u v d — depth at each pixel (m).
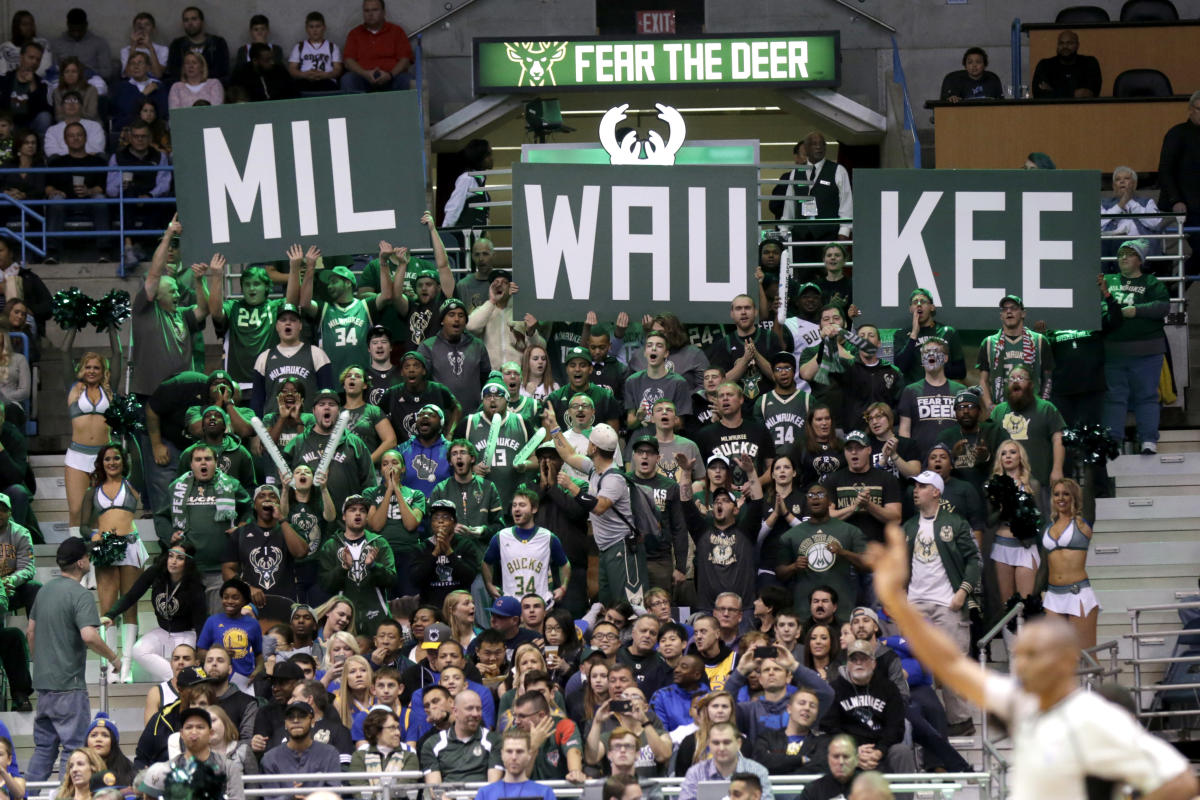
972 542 28.78
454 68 47.97
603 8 48.12
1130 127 42.25
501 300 35.66
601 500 29.94
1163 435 36.19
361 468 31.28
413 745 25.02
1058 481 28.91
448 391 33.31
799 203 40.97
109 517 31.08
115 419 32.06
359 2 48.50
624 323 35.62
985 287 35.81
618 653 26.83
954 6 47.91
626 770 22.92
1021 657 11.18
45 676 27.92
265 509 29.80
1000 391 33.84
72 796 23.95
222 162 35.62
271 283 37.44
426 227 35.75
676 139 36.59
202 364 35.53
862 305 35.84
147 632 30.61
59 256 42.75
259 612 29.45
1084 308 35.56
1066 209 35.78
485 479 31.45
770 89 46.16
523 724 23.77
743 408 33.59
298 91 45.12
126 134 42.78
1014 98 42.41
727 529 29.56
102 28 48.12
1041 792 11.19
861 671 24.70
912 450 31.83
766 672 24.92
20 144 43.16
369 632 29.42
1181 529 33.62
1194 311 40.09
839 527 29.20
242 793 23.02
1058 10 47.88
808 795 22.75
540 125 45.50
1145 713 26.53
